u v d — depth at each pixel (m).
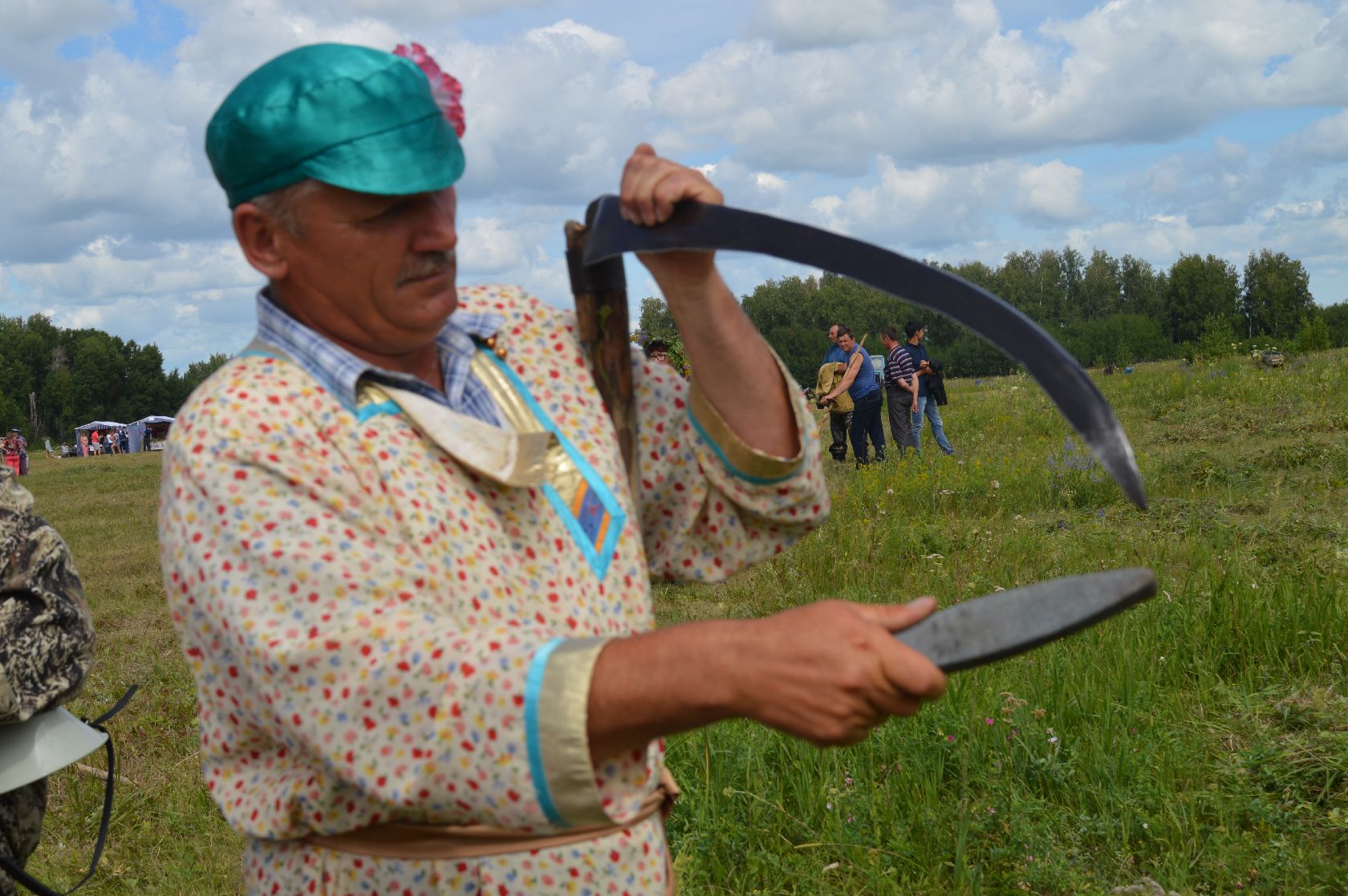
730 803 4.01
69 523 17.06
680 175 1.53
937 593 6.99
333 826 1.45
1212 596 5.37
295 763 1.47
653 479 1.79
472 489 1.52
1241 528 7.41
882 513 9.08
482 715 1.25
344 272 1.49
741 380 1.70
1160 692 4.63
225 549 1.38
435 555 1.43
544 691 1.23
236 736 1.49
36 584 2.63
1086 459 9.91
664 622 7.16
